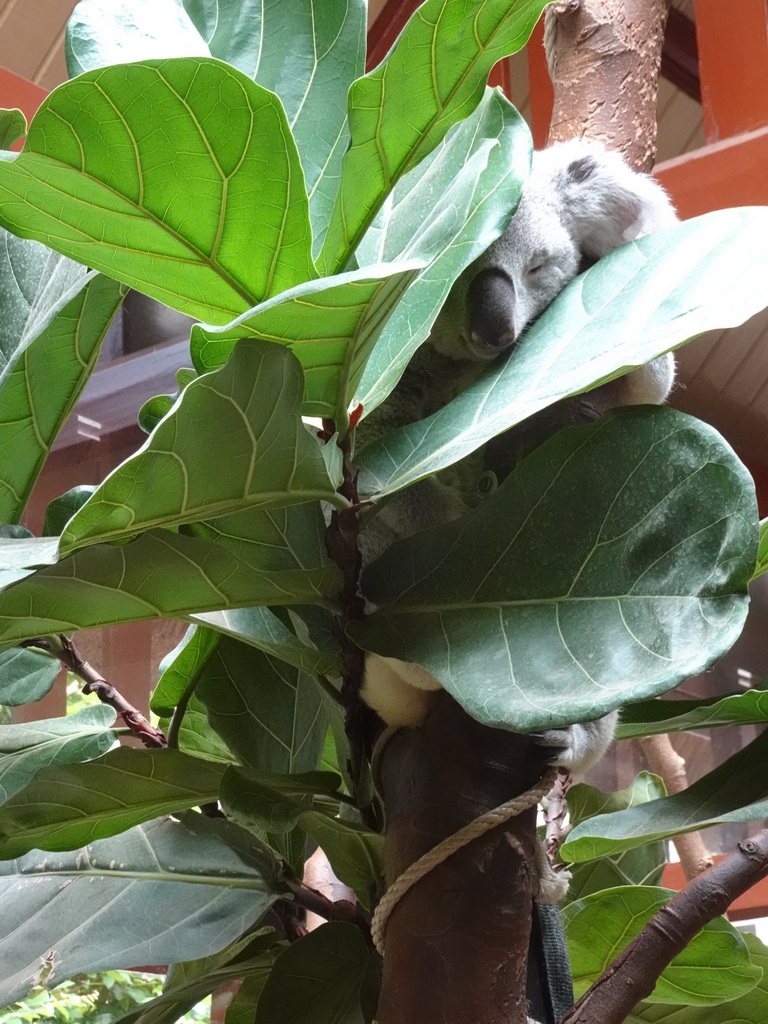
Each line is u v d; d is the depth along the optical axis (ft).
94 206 2.92
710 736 11.61
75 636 7.80
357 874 3.74
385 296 2.95
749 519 2.86
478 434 3.18
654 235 3.61
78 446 7.94
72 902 3.99
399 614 3.18
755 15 8.04
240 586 3.18
